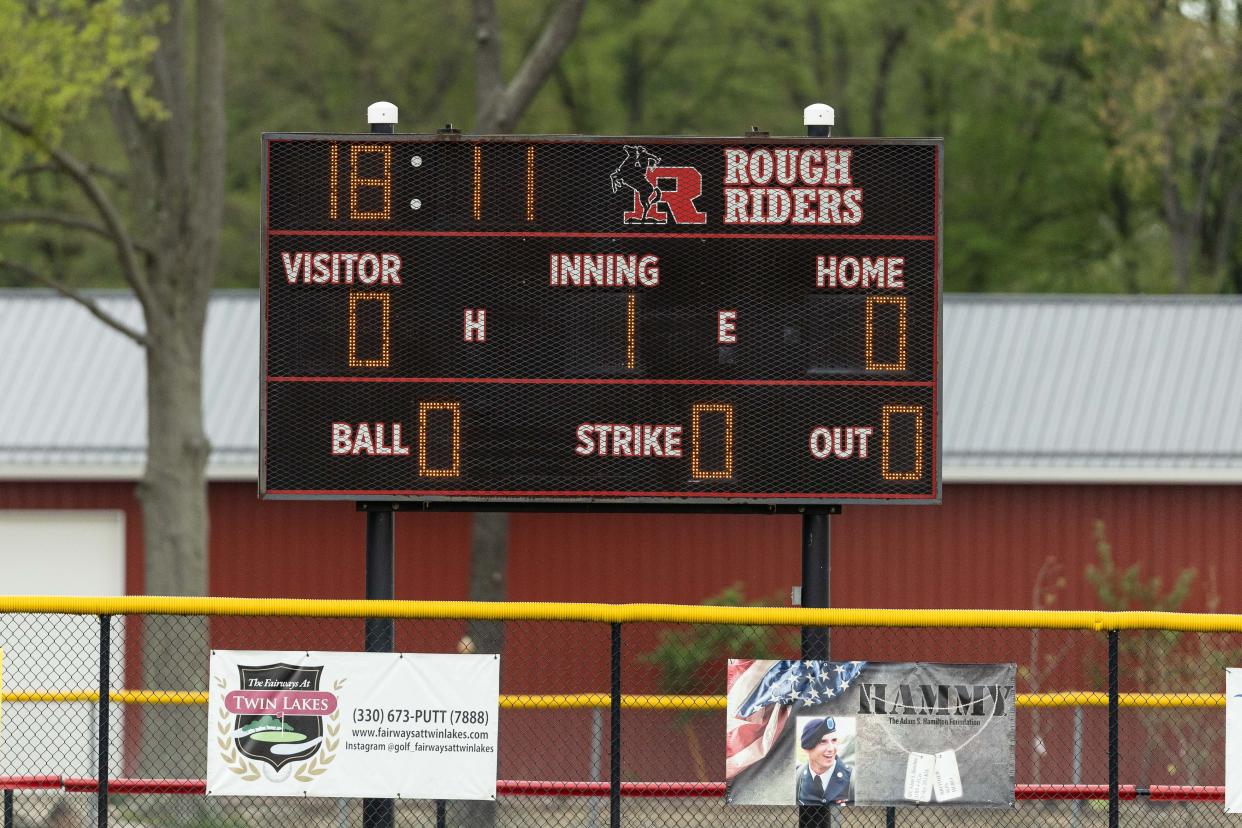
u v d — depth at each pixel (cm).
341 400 3959
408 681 3747
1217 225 13925
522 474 3959
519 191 4000
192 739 6234
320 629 6994
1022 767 6228
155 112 6047
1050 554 7075
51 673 6031
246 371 7625
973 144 13712
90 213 11831
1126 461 7025
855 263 3991
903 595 7075
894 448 3962
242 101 13262
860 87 14200
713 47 14225
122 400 7369
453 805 5572
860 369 3975
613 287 3988
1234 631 3725
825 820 3838
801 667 3762
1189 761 6116
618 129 14088
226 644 6950
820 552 4025
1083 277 13562
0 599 3744
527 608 3738
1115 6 11350
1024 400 7381
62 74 5691
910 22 13462
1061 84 13550
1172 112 11312
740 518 7094
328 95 13400
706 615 3728
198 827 5231
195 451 6431
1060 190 13800
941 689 3759
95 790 4047
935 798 3747
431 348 3972
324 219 3978
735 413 3969
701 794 4097
